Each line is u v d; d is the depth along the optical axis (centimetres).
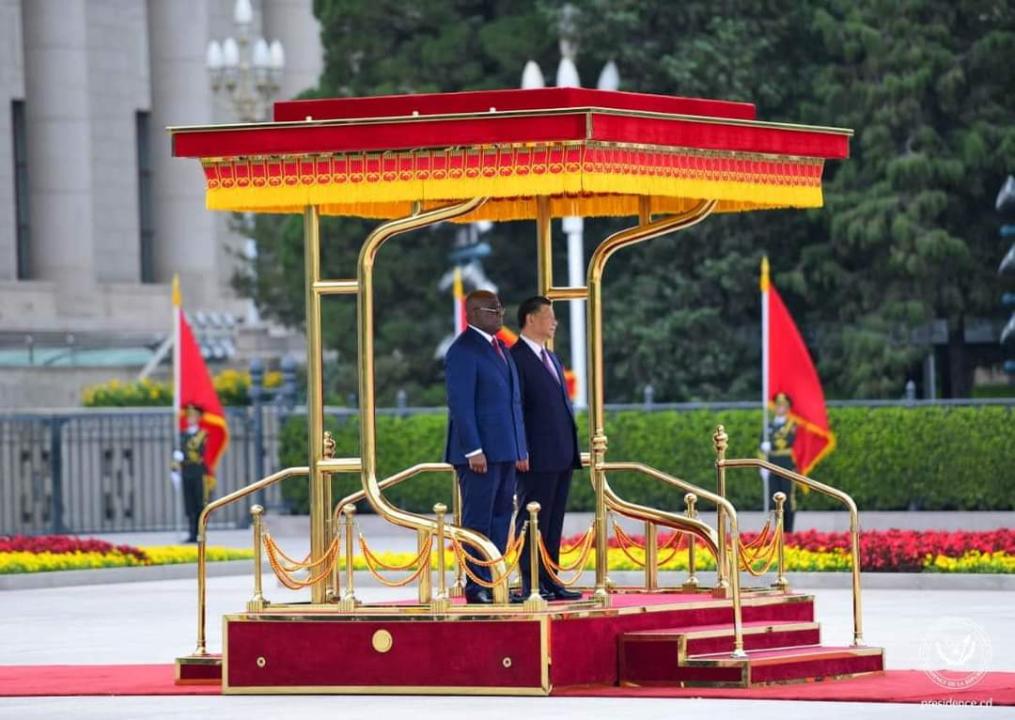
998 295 15788
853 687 5078
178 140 5262
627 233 5625
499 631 4984
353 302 16938
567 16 13225
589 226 16525
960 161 15400
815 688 5059
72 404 16350
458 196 5062
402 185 5112
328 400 16312
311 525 5294
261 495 13512
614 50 16162
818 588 8244
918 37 15525
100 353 17512
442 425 12975
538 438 5419
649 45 16312
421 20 16838
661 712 4606
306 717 4644
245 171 5241
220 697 5153
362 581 8956
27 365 16112
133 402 14962
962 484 12088
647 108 5359
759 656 5150
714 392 16038
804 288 15938
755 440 12381
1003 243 15712
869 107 15650
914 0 15488
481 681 4997
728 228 16112
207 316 19075
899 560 8362
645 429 12625
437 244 16788
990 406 12100
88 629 7294
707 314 15962
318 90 17312
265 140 5197
